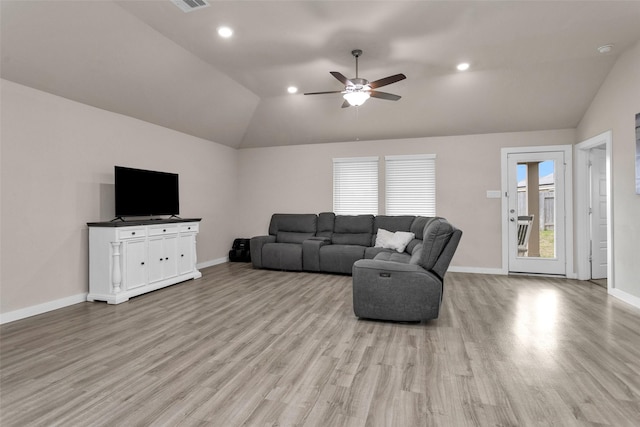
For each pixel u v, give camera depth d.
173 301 3.85
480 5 2.93
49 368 2.24
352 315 3.35
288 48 3.77
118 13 3.11
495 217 5.52
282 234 6.27
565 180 5.18
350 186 6.33
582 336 2.76
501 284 4.73
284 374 2.15
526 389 1.96
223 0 2.88
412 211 5.96
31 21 2.86
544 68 4.26
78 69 3.49
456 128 5.54
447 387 1.99
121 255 3.86
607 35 3.46
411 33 3.42
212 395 1.91
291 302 3.81
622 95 3.87
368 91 3.66
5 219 3.19
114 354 2.45
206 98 5.00
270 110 5.88
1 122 3.16
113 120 4.29
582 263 5.00
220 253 6.46
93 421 1.68
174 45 3.75
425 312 3.01
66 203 3.72
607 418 1.69
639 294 3.59
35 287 3.42
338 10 3.02
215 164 6.31
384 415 1.73
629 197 3.74
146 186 4.49
